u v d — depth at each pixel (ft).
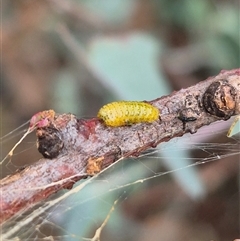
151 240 0.47
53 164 0.19
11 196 0.18
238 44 0.50
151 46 0.43
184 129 0.21
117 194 0.42
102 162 0.20
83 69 0.54
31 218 0.25
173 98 0.22
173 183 0.48
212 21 0.52
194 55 0.53
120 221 0.44
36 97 0.58
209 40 0.52
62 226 0.39
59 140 0.19
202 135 0.37
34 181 0.19
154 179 0.48
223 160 0.47
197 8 0.53
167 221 0.48
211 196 0.48
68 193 0.26
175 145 0.37
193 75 0.54
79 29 0.56
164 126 0.21
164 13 0.56
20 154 0.51
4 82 0.60
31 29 0.59
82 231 0.40
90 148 0.20
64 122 0.20
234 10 0.51
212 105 0.21
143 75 0.42
